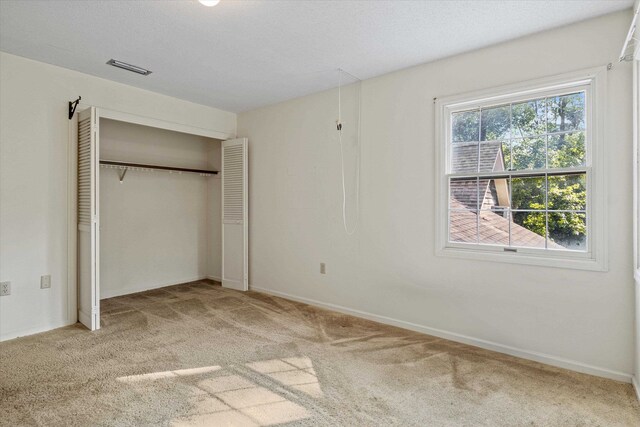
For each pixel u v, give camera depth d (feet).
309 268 13.02
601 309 7.63
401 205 10.63
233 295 14.10
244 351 8.80
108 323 10.73
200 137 16.79
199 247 16.96
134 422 5.91
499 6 7.25
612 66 7.45
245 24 8.04
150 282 15.08
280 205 13.94
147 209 14.98
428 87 10.07
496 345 8.96
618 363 7.47
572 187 8.14
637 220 6.97
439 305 9.93
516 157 8.89
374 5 7.25
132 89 12.22
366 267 11.45
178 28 8.25
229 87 12.29
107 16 7.72
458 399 6.68
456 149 9.80
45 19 7.84
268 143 14.40
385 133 10.95
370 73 10.89
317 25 8.07
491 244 9.20
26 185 9.88
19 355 8.44
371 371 7.79
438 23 7.94
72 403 6.44
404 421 6.01
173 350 8.81
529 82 8.43
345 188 11.96
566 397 6.77
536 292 8.40
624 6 7.20
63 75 10.60
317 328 10.50
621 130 7.36
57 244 10.44
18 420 5.91
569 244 8.18
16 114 9.71
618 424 5.96
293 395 6.81
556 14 7.52
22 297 9.80
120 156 14.11
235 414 6.18
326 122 12.48
